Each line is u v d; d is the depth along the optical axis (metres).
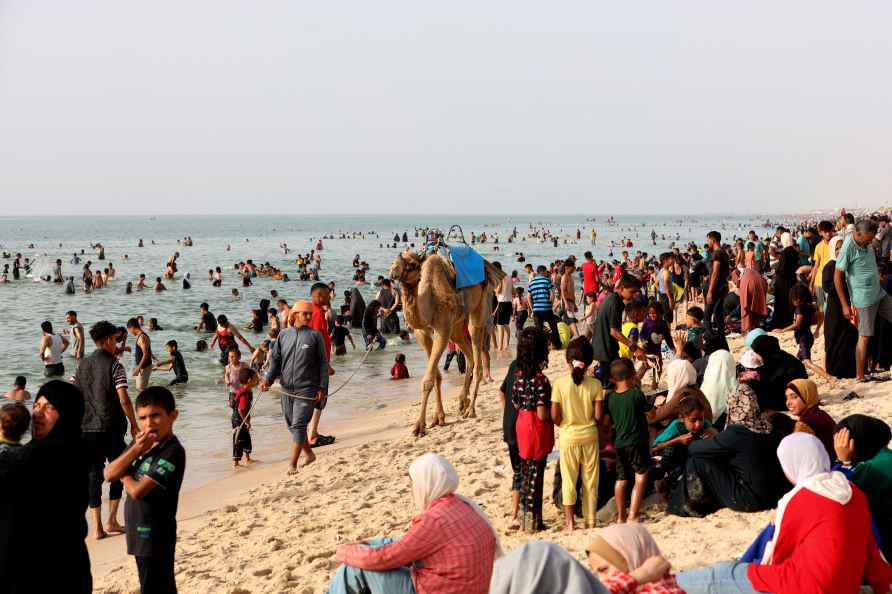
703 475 6.72
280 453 12.45
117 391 8.22
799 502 4.66
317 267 50.72
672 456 7.40
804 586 4.49
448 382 18.27
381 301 27.31
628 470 6.86
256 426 14.64
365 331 24.50
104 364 8.20
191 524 9.03
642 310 11.86
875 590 4.77
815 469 4.71
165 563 5.05
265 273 50.16
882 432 5.25
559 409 6.92
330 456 11.46
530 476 7.05
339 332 23.53
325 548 7.37
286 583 6.51
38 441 4.54
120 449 8.39
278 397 17.36
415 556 4.48
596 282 22.14
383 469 10.22
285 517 8.65
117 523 8.96
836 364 10.64
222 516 9.10
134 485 4.97
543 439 7.00
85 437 8.20
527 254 78.56
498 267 13.08
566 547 6.50
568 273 21.56
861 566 4.54
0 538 4.35
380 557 4.50
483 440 11.04
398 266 11.48
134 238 134.62
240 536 8.19
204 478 11.22
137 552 5.01
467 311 12.20
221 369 21.17
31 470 4.39
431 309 11.65
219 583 6.71
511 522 7.48
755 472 6.50
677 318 22.22
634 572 3.79
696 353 9.65
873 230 9.73
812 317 11.57
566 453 6.95
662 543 6.21
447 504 4.57
